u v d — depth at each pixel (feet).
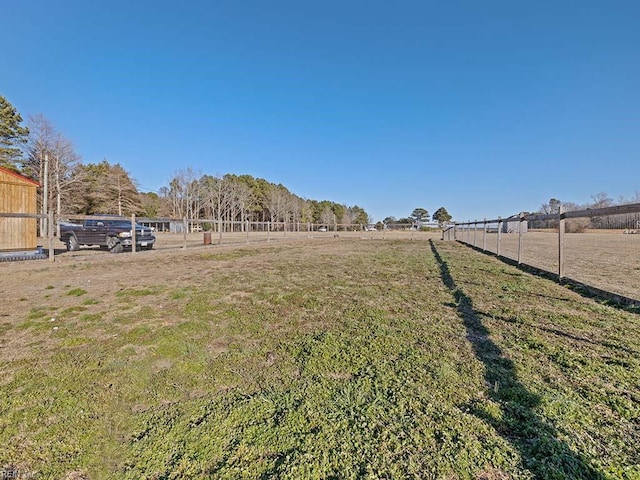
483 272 22.48
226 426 5.90
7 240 32.07
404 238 81.56
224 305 14.44
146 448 5.42
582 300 14.43
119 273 23.56
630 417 5.87
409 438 5.45
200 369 8.29
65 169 88.38
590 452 5.02
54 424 6.11
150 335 10.75
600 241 59.11
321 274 22.65
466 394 6.75
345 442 5.38
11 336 10.78
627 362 8.09
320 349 9.25
